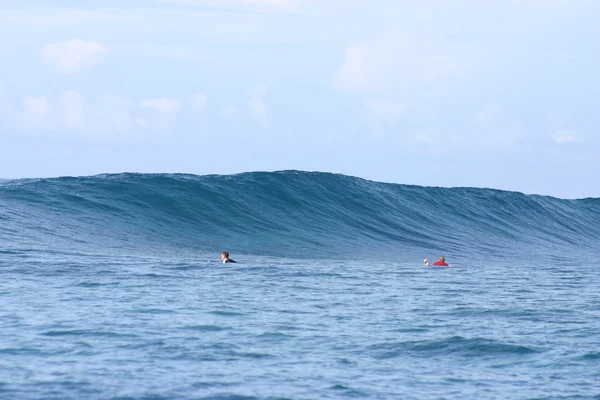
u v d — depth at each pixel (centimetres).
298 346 4350
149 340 4341
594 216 19538
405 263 11431
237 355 4050
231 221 13338
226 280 7575
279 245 12512
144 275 7612
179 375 3575
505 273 10112
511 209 18125
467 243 15038
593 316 5703
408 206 16525
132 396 3206
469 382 3616
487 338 4675
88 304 5566
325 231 13988
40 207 11806
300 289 7100
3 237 9888
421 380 3641
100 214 12094
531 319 5522
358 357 4109
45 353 3922
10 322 4716
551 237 17250
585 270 11256
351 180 16450
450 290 7475
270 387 3422
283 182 15225
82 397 3166
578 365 3984
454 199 17750
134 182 13588
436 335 4766
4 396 3142
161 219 12625
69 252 9375
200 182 14150
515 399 3325
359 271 9425
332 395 3325
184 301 5931
